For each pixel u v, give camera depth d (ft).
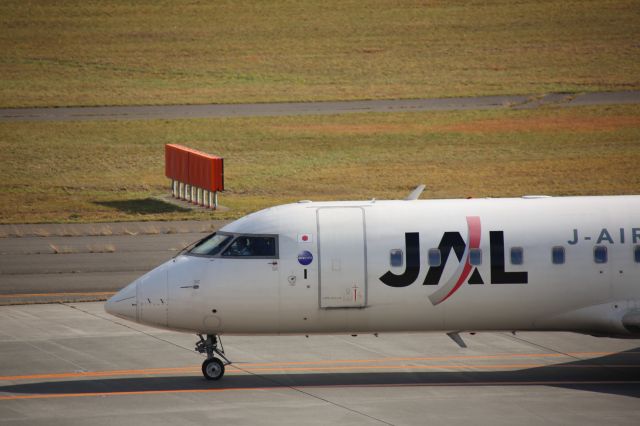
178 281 266.98
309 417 240.32
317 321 269.64
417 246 268.82
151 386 270.26
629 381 276.62
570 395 260.83
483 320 273.33
